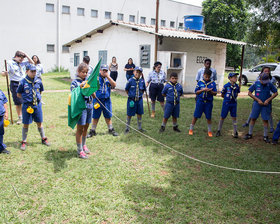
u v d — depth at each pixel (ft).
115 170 13.80
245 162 15.56
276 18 30.60
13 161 14.43
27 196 11.18
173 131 21.43
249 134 20.45
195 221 9.91
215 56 46.19
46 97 34.86
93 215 10.11
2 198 10.92
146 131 20.99
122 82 46.29
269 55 73.67
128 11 102.47
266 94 19.33
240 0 104.22
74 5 89.97
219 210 10.65
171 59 39.78
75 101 14.16
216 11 102.83
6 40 80.28
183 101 35.06
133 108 20.04
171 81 20.39
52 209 10.32
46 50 86.74
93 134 19.53
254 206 11.04
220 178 13.41
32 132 19.62
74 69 64.69
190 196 11.57
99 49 53.11
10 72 20.89
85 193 11.47
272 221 10.10
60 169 13.62
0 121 14.70
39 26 84.58
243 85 63.16
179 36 36.99
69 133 19.77
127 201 11.05
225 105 20.02
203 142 18.98
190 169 14.34
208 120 20.26
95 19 95.04
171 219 9.95
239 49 105.91
